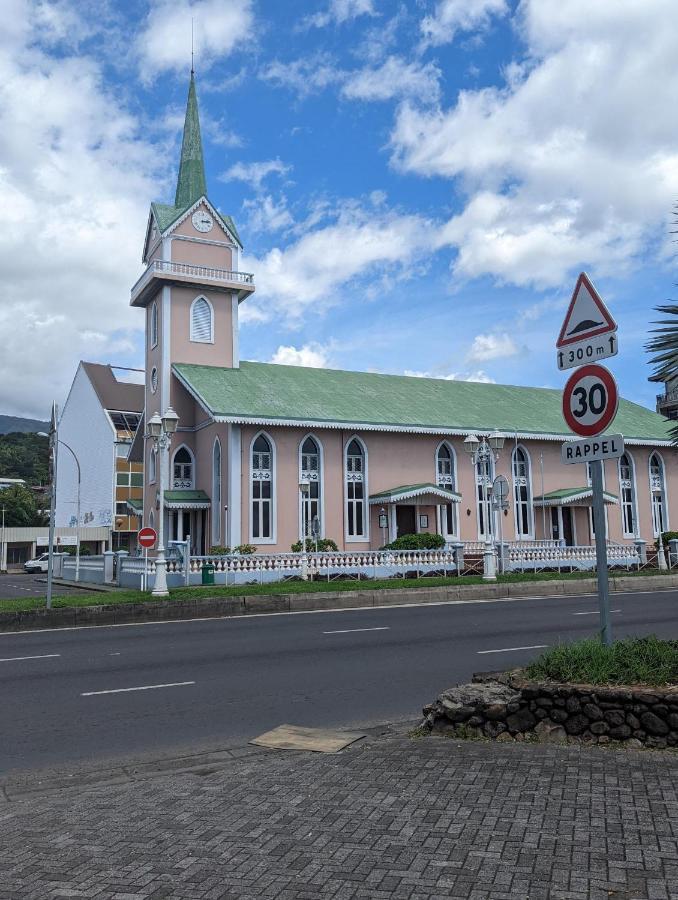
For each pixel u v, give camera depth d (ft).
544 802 17.37
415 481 127.85
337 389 133.80
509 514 135.33
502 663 40.98
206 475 122.52
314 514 118.01
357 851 15.17
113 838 16.70
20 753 25.84
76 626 65.62
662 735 21.57
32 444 486.79
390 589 82.64
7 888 14.33
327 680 37.22
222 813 17.92
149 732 28.22
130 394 246.68
